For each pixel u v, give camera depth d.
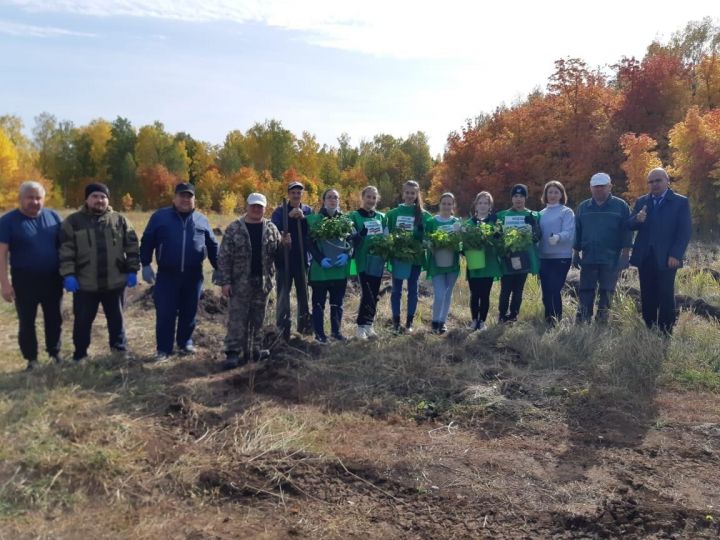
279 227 7.12
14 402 4.81
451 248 7.46
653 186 7.04
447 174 39.91
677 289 9.71
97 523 3.46
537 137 33.47
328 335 7.51
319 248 7.00
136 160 64.75
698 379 5.99
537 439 4.77
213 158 71.38
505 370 6.11
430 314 9.00
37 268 5.82
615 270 7.56
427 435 4.80
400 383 5.77
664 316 7.14
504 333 7.30
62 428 4.41
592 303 7.68
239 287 6.28
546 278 7.70
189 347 6.80
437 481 4.08
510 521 3.66
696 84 30.73
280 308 6.94
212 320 8.61
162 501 3.72
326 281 7.06
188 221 6.60
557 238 7.44
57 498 3.65
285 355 6.41
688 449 4.59
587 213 7.55
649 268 7.16
